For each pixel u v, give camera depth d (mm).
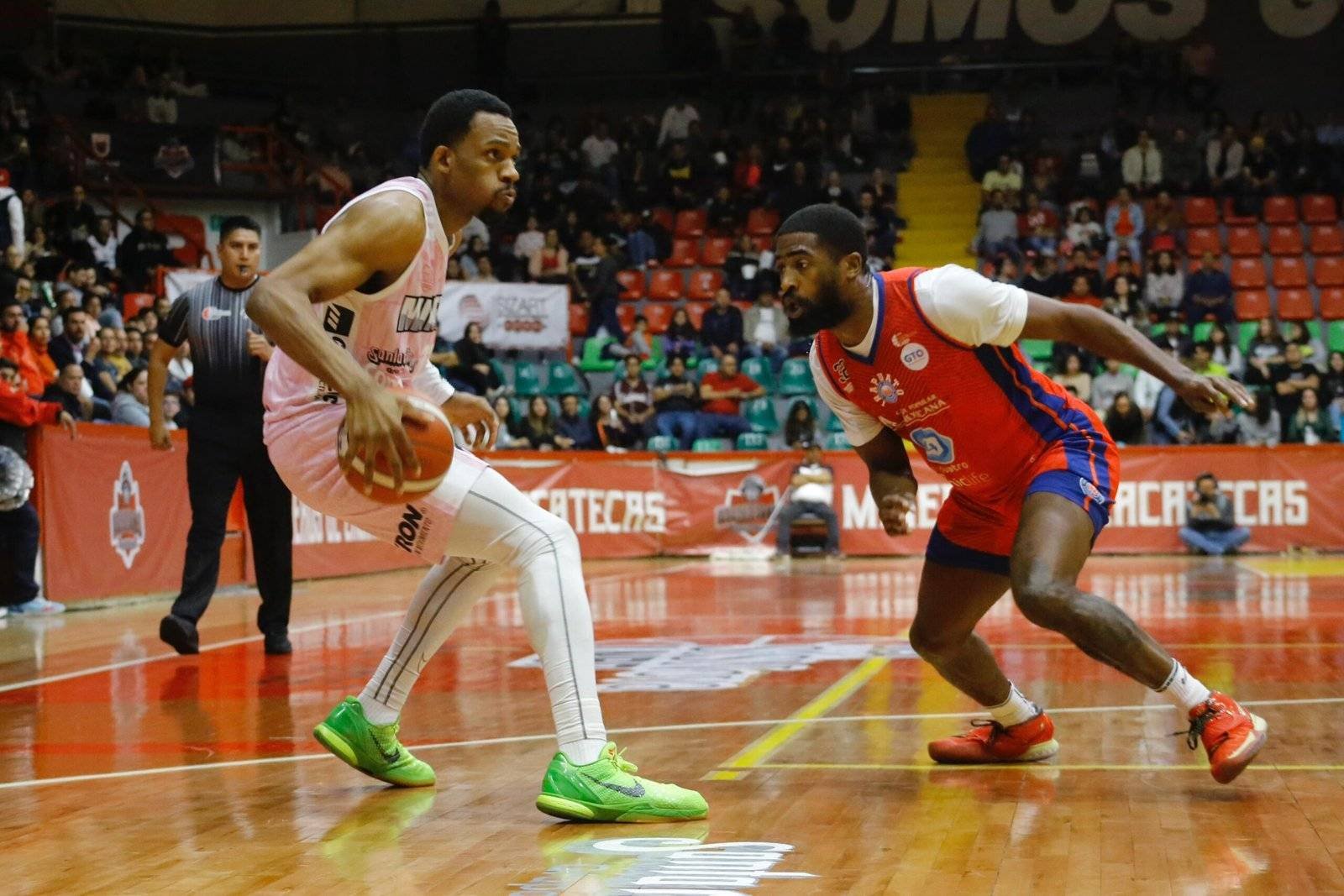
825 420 21625
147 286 20234
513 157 4012
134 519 13109
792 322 4418
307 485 4086
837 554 19156
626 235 25047
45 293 16766
